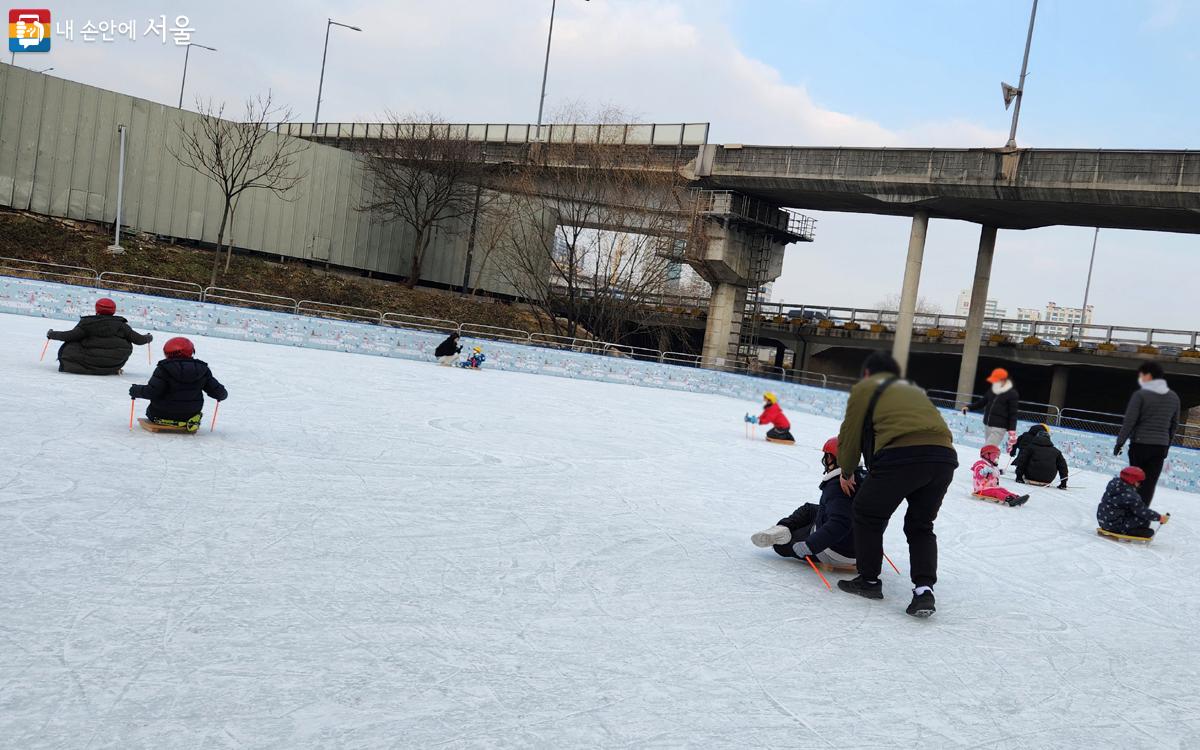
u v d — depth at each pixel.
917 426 5.27
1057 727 3.89
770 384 29.50
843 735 3.53
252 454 8.28
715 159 43.34
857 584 5.75
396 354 26.25
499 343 27.70
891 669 4.43
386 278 47.84
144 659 3.53
